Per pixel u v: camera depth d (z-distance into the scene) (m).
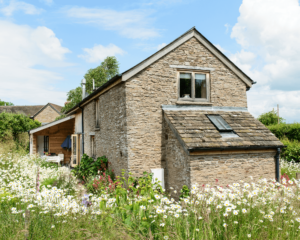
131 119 9.33
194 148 7.93
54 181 8.84
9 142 18.14
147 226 4.08
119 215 4.54
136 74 9.52
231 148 8.42
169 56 10.08
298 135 15.66
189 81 10.53
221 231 3.97
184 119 9.47
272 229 4.07
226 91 11.02
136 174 9.23
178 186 8.79
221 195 4.50
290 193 5.06
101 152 12.57
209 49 10.77
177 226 4.00
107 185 8.77
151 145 9.55
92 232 3.99
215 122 9.62
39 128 17.52
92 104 14.16
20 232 3.74
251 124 10.16
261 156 9.18
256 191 4.59
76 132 18.25
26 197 4.79
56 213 4.30
